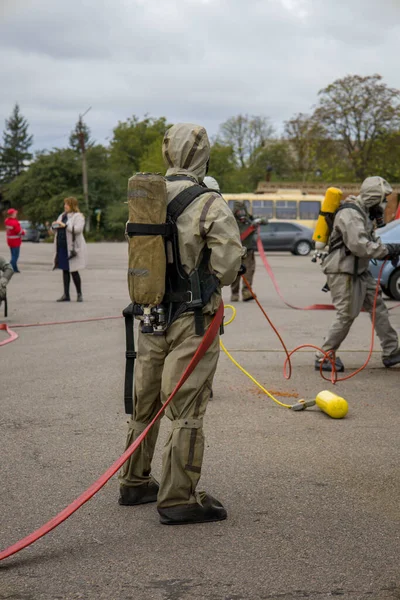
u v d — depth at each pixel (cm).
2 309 1344
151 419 411
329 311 1348
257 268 2583
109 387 717
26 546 346
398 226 1557
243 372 767
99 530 383
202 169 400
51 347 945
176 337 383
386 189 747
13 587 321
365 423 594
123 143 9094
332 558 348
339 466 487
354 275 757
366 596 311
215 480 459
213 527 387
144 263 376
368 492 440
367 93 5994
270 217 4022
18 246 2250
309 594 313
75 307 1378
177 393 382
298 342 991
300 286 1891
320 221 759
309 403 634
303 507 415
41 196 6688
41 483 453
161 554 353
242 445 531
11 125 12469
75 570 337
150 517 401
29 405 647
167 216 380
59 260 1464
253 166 8175
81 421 595
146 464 417
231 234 373
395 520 397
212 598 310
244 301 1510
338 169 6106
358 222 732
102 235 6391
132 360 404
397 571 335
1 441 540
